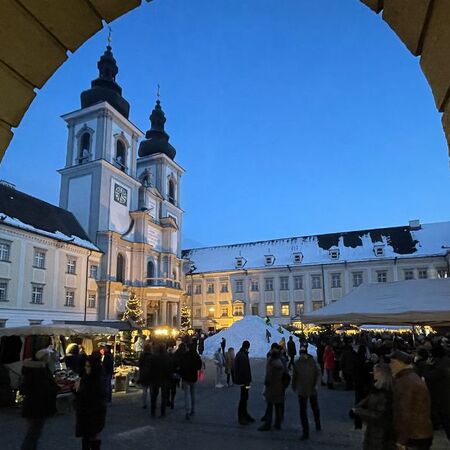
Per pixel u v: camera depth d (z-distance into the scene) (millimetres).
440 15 2656
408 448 4504
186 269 71750
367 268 61594
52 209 41969
